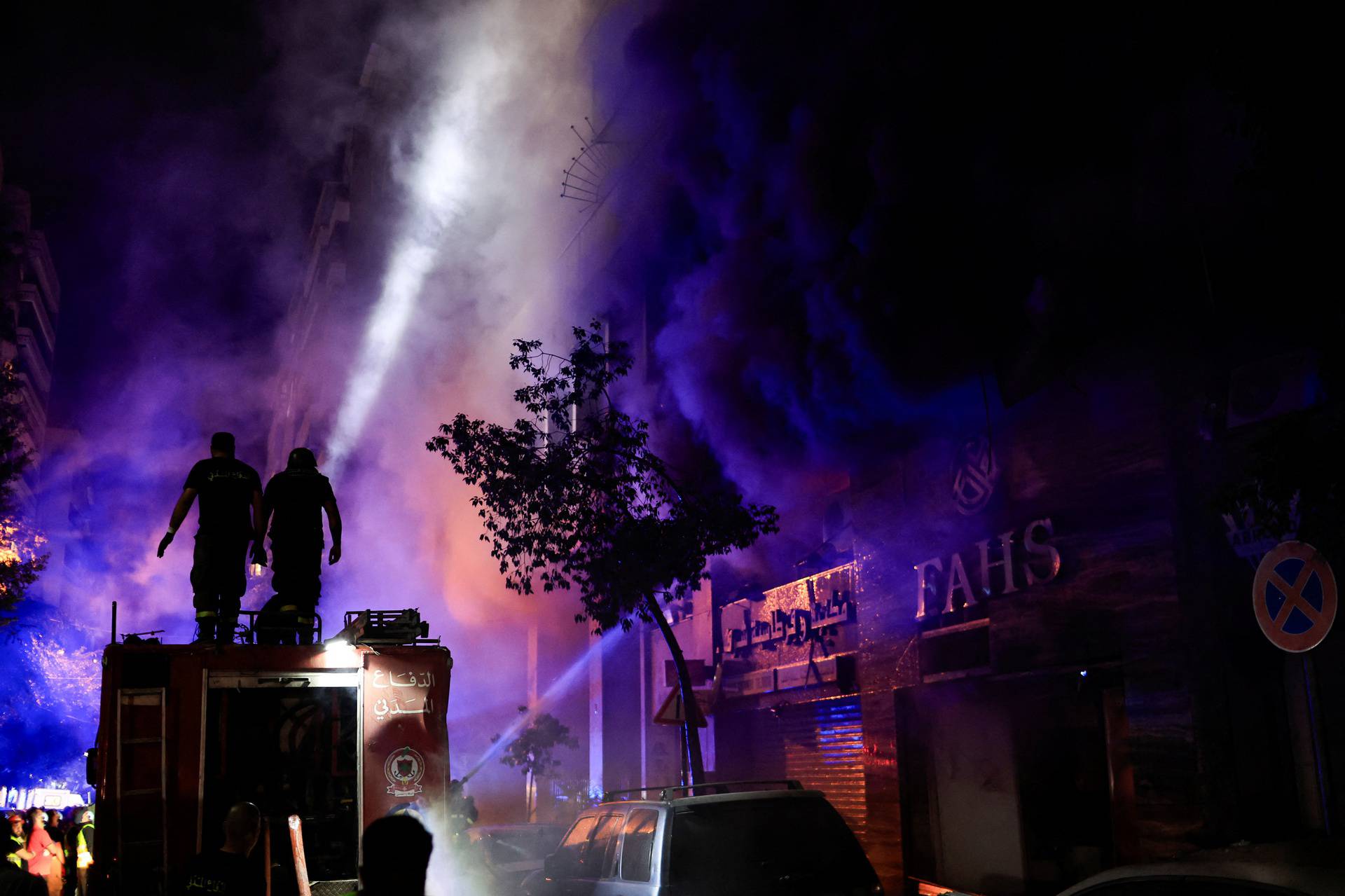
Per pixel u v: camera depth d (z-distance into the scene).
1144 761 9.77
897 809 13.92
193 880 5.16
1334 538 6.90
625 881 7.40
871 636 14.72
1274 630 7.44
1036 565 11.33
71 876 12.63
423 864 2.60
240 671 7.77
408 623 8.26
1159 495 9.85
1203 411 9.54
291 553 9.33
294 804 7.79
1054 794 11.57
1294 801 8.88
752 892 6.84
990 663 12.12
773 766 18.17
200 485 9.07
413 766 8.00
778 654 17.84
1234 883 4.04
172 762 7.48
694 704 13.35
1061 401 11.20
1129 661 10.02
